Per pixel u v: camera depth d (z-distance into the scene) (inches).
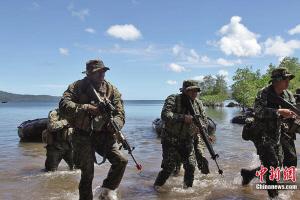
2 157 438.6
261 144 244.2
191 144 275.3
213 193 260.2
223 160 397.4
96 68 219.0
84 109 212.2
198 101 281.4
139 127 920.9
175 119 265.4
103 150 224.2
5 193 264.8
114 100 227.9
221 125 955.3
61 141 343.6
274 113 235.6
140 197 251.9
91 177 218.8
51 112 346.9
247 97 2062.0
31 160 415.5
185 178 273.7
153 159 413.7
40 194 262.2
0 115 1884.8
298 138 580.1
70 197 254.1
